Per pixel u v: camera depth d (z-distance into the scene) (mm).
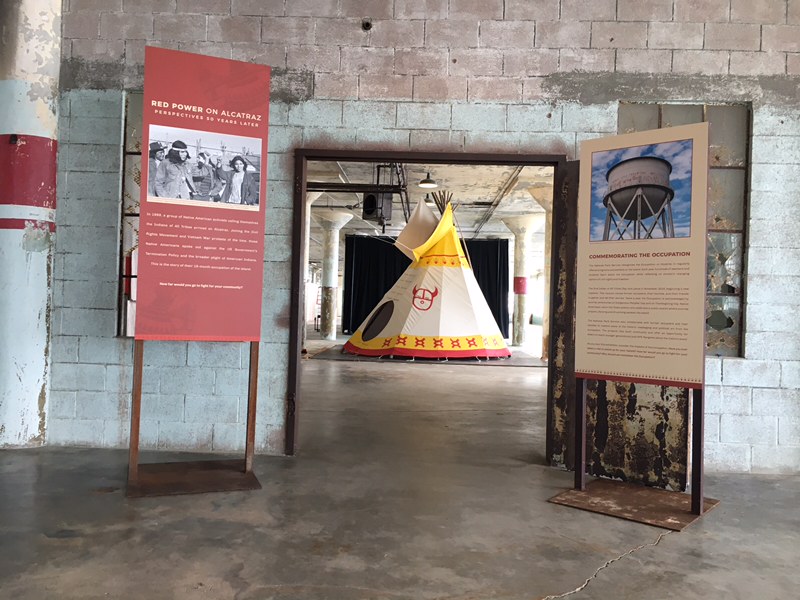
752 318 4016
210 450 4180
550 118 4125
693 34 4070
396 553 2613
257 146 3539
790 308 4008
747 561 2615
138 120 4285
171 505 3121
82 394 4199
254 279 3539
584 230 3475
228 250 3477
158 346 4180
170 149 3363
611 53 4102
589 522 3047
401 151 4152
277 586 2285
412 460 4168
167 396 4176
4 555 2486
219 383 4180
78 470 3660
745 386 4008
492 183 10898
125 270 4336
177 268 3385
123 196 4285
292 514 3047
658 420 3648
